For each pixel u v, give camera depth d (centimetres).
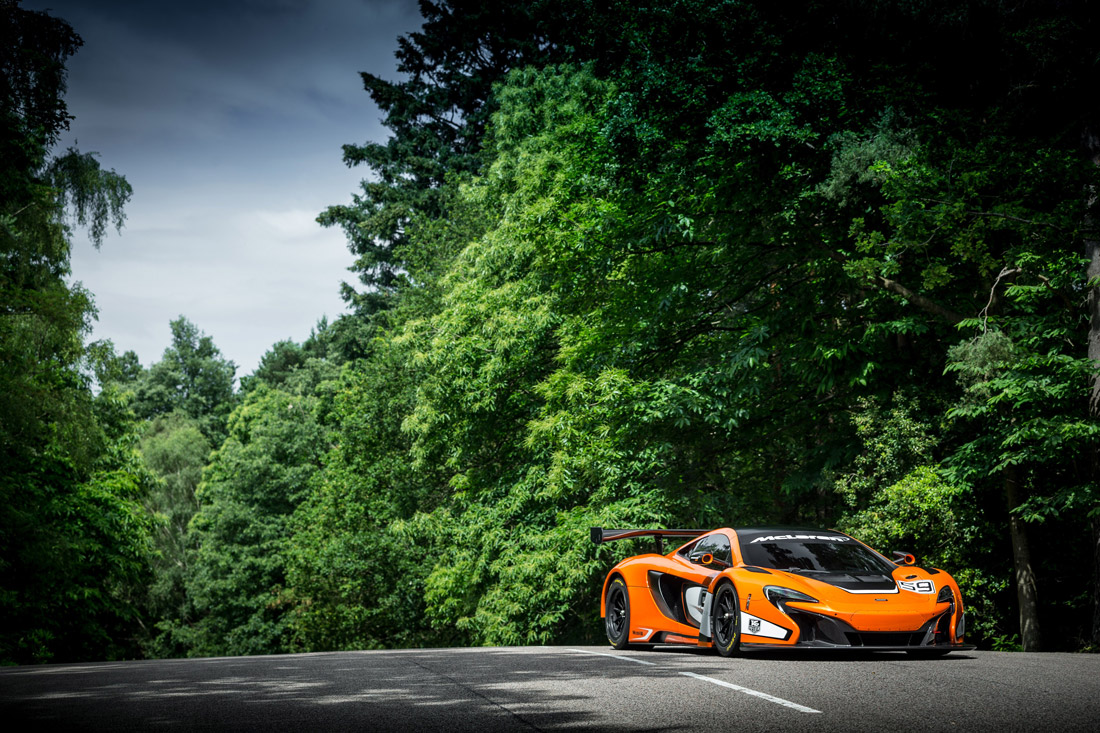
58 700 636
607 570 2116
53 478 2986
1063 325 1534
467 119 4231
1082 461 1620
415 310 3438
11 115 2045
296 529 4106
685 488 2153
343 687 693
